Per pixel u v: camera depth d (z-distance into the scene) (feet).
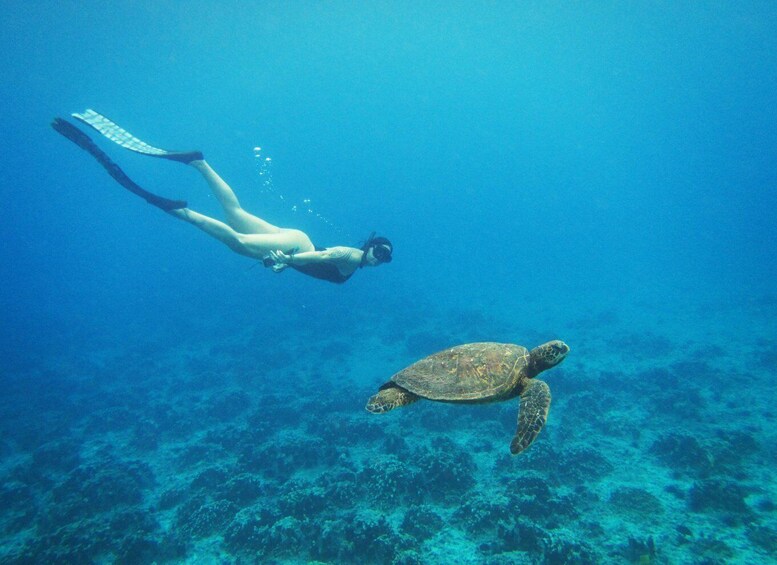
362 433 52.34
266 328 119.96
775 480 37.83
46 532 38.83
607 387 64.75
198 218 22.58
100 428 64.08
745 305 114.52
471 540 32.53
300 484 40.19
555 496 36.60
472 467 42.70
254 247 23.59
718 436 45.68
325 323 122.93
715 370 67.82
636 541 30.68
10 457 58.03
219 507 37.99
